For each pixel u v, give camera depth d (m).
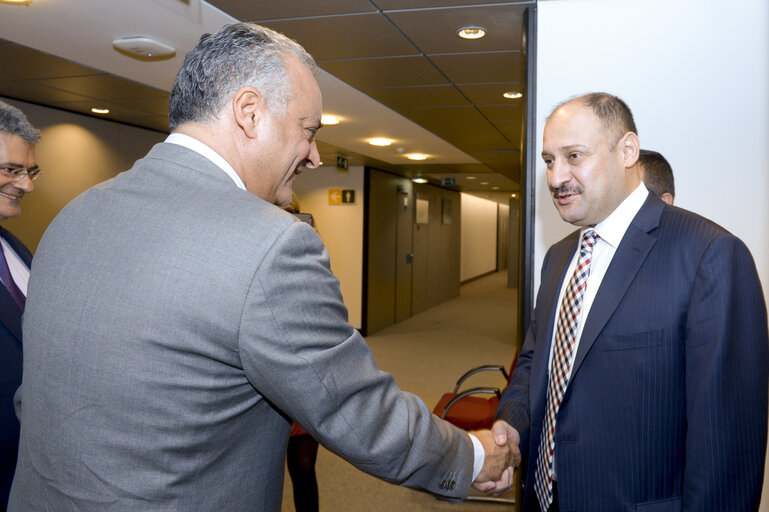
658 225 1.34
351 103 4.51
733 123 2.16
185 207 0.92
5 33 3.11
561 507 1.37
